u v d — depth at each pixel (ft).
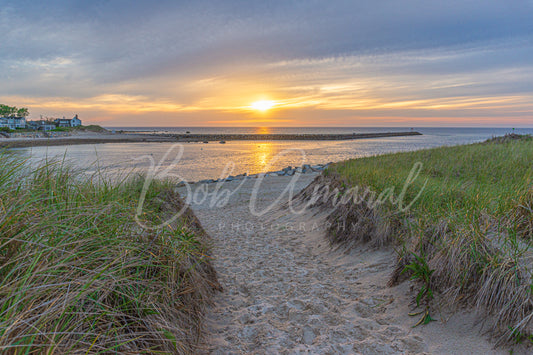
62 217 9.21
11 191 8.96
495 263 9.64
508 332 8.32
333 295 12.98
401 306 11.05
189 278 11.41
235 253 20.49
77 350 6.21
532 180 16.65
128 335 7.59
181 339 8.80
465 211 12.91
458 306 9.83
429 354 8.64
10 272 6.43
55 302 6.70
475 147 48.70
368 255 16.62
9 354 5.50
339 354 9.06
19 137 248.52
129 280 9.06
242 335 10.37
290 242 22.41
